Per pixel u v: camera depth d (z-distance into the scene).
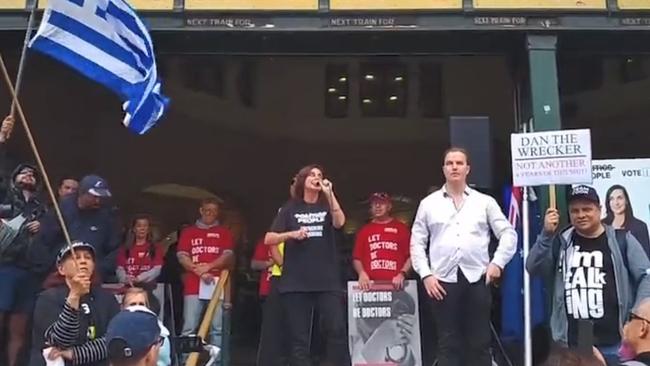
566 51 8.55
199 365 7.17
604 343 5.73
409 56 9.08
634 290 5.81
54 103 11.48
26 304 7.21
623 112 10.58
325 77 11.99
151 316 3.21
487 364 6.28
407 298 7.46
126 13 6.00
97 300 5.01
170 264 9.23
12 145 11.12
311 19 7.98
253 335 10.15
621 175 7.36
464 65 10.95
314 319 7.38
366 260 7.66
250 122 12.47
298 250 6.71
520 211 7.66
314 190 6.80
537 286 7.56
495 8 7.92
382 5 7.96
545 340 7.48
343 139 12.50
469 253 6.34
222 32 8.00
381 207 7.79
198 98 12.13
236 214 12.39
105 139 12.12
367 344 7.39
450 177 6.46
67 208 7.14
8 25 7.96
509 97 11.26
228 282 8.13
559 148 6.30
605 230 5.91
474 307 6.30
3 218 7.25
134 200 12.20
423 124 12.13
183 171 12.41
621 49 8.48
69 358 4.57
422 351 7.54
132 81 6.02
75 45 5.75
